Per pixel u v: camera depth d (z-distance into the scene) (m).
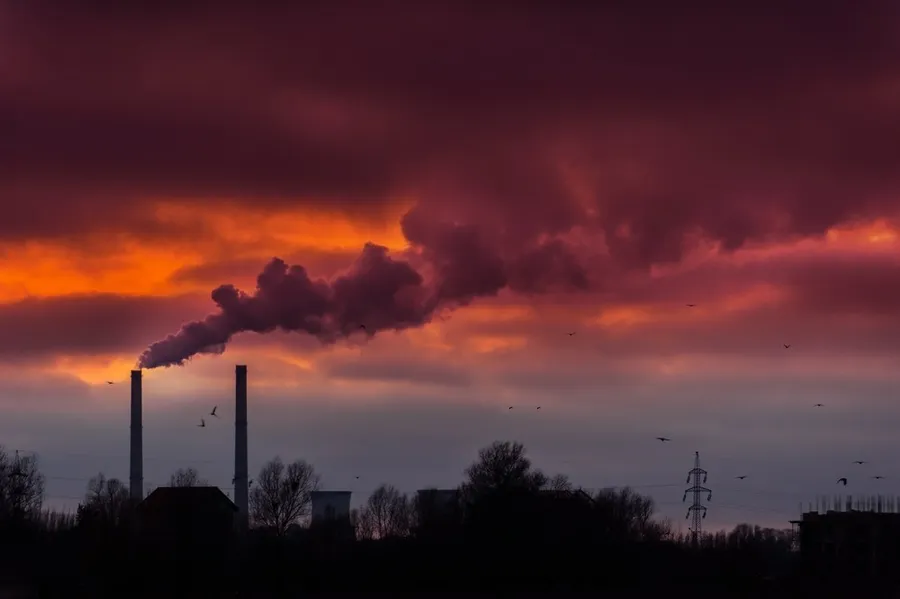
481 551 192.75
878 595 194.50
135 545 178.88
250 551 195.00
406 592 185.12
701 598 185.00
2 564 173.62
